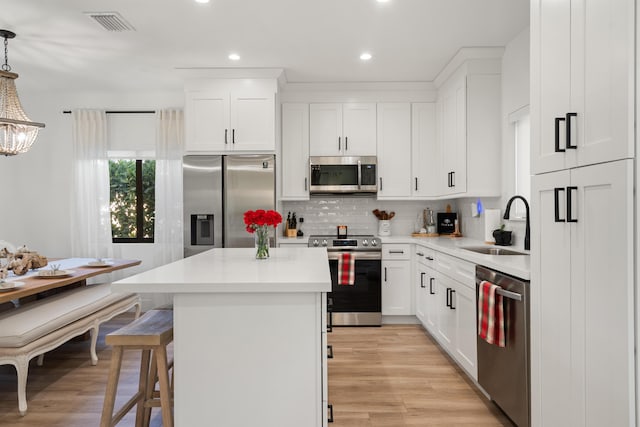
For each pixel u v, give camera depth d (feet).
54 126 16.89
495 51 12.40
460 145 13.14
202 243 14.48
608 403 4.78
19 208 16.94
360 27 10.94
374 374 10.35
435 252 12.33
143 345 6.46
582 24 5.21
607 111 4.75
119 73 14.61
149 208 17.42
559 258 5.74
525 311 6.70
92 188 16.56
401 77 15.12
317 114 15.89
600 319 4.90
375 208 17.06
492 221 12.07
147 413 7.54
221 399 6.15
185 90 14.49
